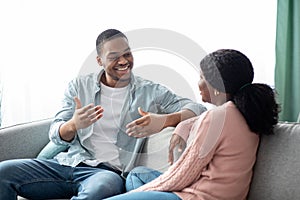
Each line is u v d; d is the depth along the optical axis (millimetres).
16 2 2521
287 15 2512
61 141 1865
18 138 2049
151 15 2623
